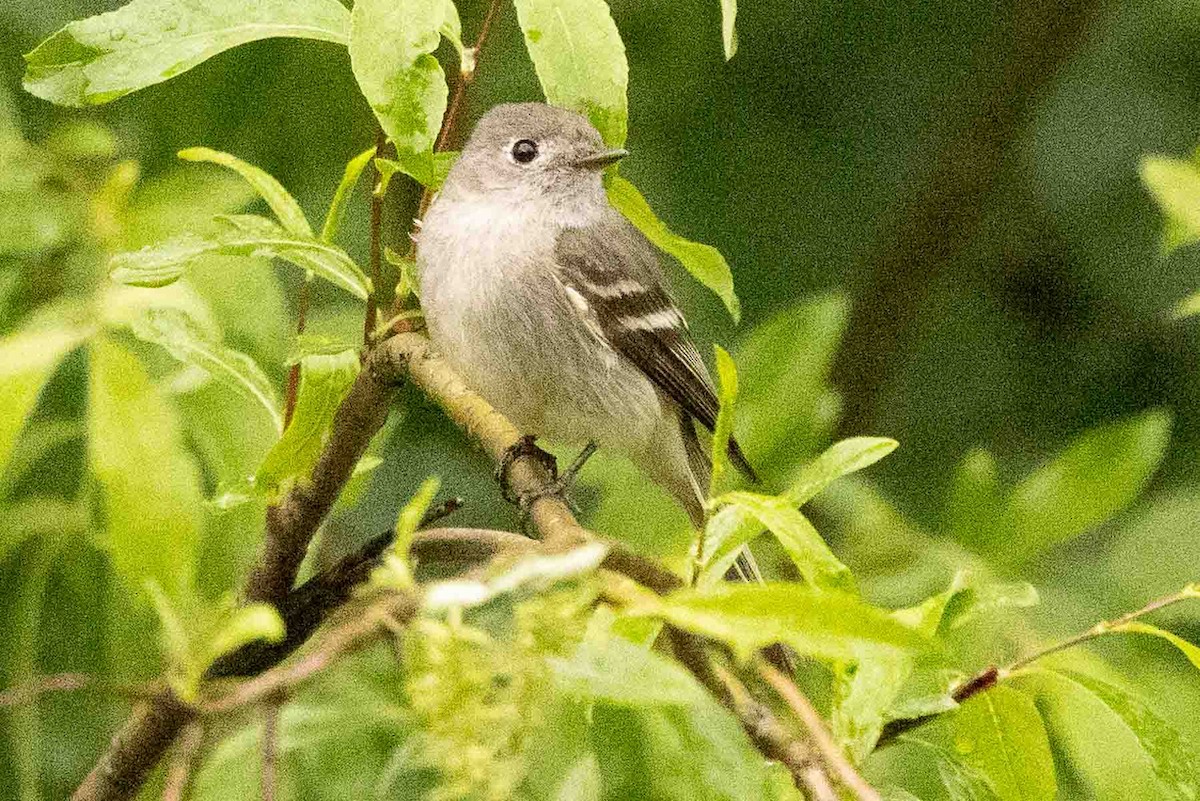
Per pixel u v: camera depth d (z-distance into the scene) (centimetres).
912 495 1216
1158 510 935
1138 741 641
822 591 474
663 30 1119
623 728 493
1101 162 1245
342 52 955
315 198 1013
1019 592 635
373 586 470
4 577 811
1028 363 1256
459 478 1170
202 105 946
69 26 672
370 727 643
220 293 816
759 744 505
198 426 785
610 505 994
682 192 1186
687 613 448
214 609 498
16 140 859
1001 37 1266
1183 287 1223
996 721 641
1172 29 1238
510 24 1127
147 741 635
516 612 455
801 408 938
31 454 830
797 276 1198
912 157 1243
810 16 1223
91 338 728
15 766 817
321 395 678
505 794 443
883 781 720
